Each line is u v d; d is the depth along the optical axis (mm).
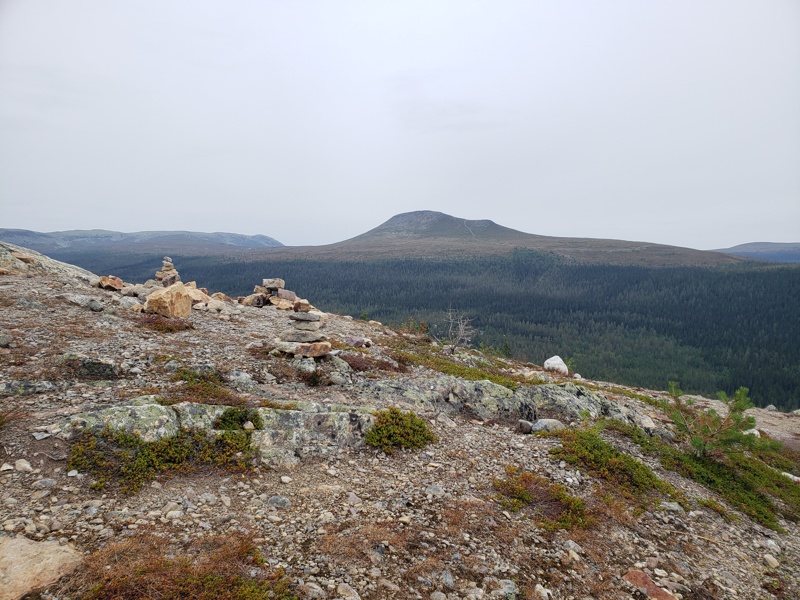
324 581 1690
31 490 1889
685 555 2203
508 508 2279
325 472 2326
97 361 2645
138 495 2010
